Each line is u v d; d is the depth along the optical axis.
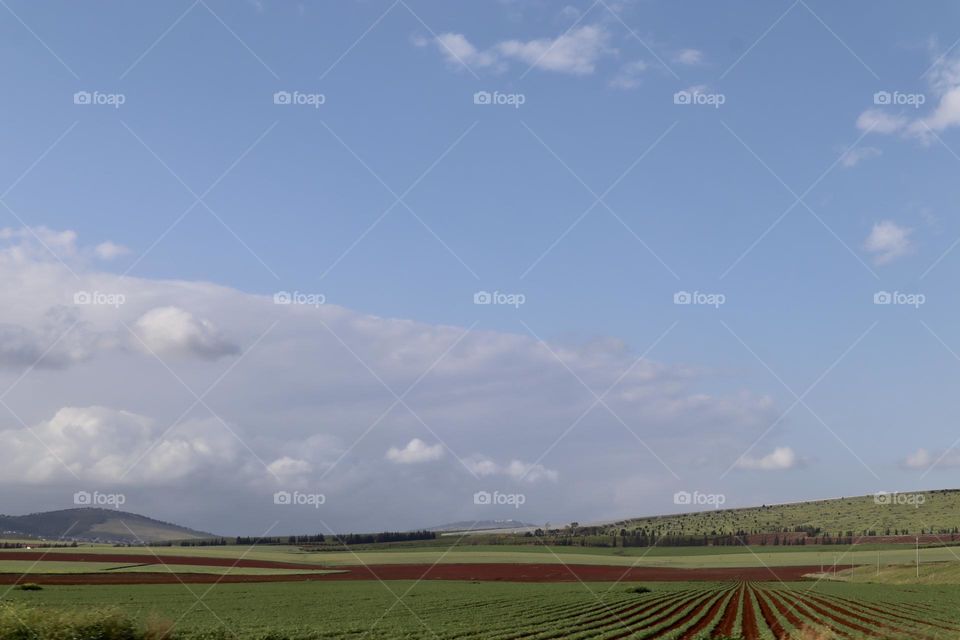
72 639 34.00
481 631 52.53
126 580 106.62
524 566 155.25
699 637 47.09
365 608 72.69
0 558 141.62
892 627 56.84
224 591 94.38
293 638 47.28
